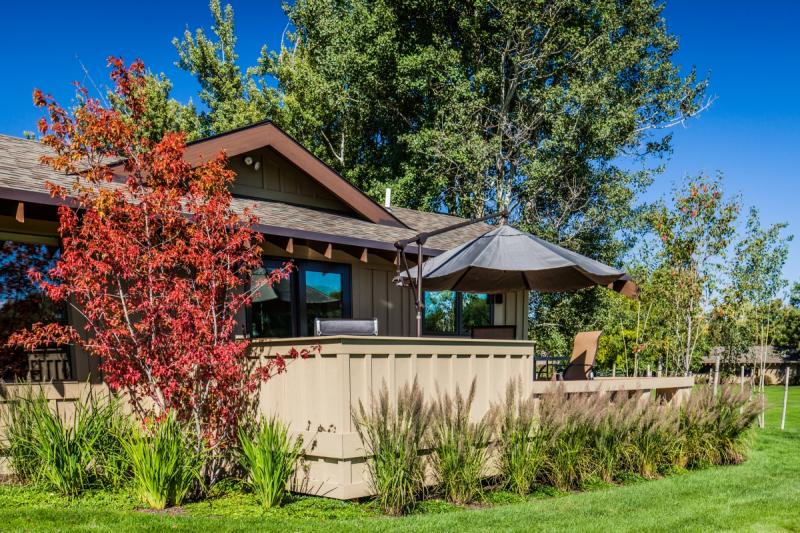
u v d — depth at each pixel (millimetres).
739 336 13336
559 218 24703
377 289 12141
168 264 6797
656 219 13070
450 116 23391
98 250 6551
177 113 32844
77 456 6605
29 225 7969
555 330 24016
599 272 8992
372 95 25531
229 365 6691
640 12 24438
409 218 14938
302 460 6926
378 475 6523
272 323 10305
